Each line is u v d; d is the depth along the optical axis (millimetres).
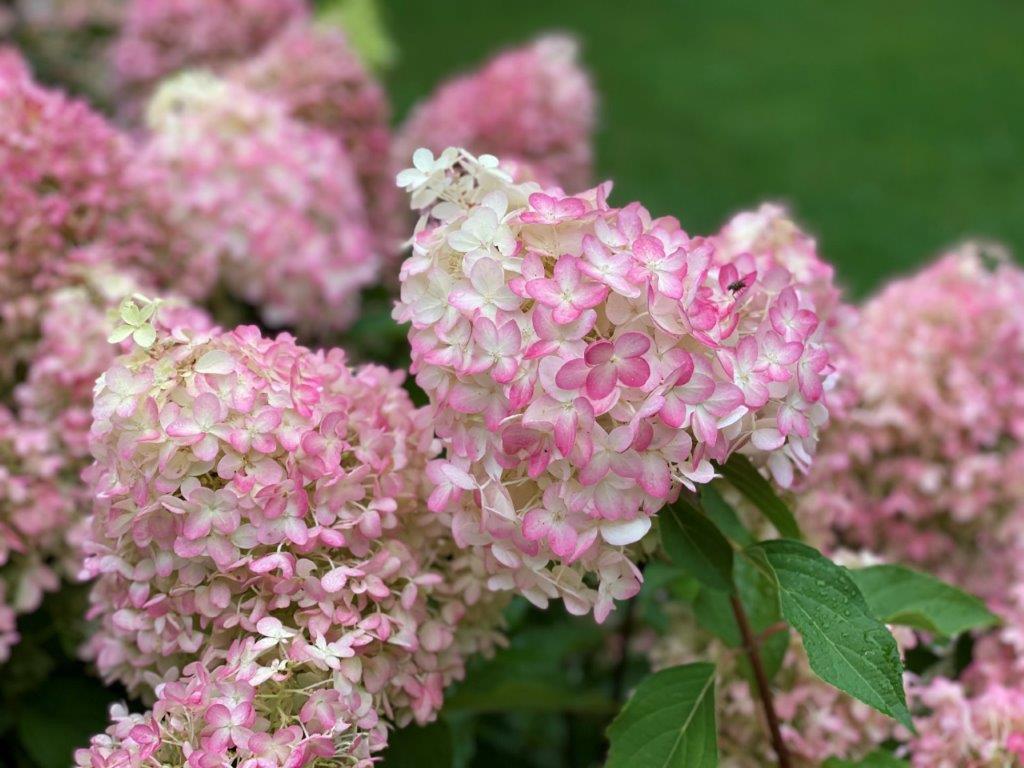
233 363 691
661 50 4309
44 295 963
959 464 1022
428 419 711
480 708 915
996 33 4648
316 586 686
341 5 1832
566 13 4656
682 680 749
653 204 2945
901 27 4730
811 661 678
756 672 784
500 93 1557
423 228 718
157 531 686
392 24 4309
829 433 968
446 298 679
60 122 989
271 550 694
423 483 740
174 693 664
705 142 3436
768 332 678
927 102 3861
